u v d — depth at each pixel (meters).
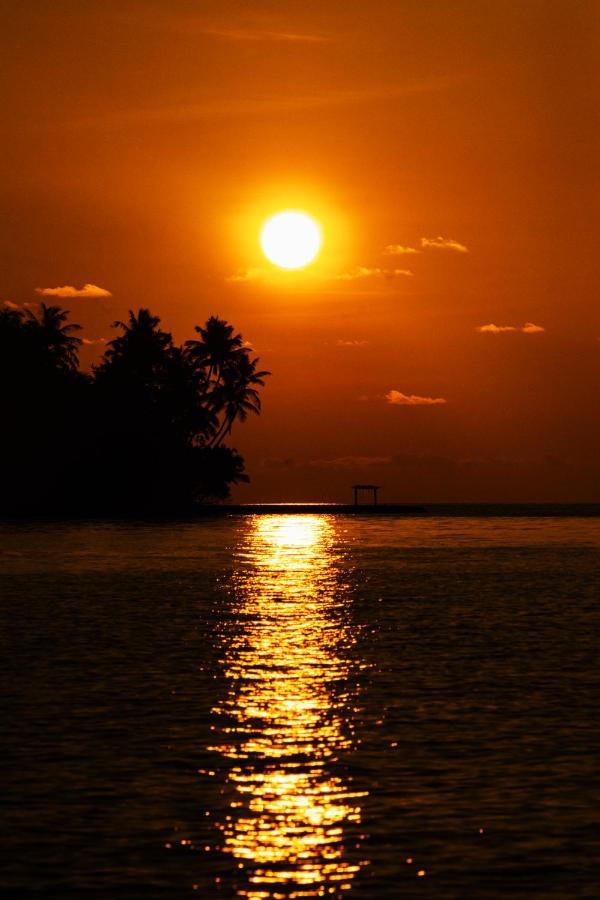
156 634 67.62
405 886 25.73
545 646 62.34
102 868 26.72
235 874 26.41
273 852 27.75
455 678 51.53
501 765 35.34
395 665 55.50
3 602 87.25
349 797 32.06
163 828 29.42
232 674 52.66
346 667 54.91
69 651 59.91
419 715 43.00
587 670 53.66
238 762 35.84
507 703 45.34
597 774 34.31
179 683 50.06
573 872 26.44
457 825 29.58
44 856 27.42
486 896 25.17
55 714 42.94
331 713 43.44
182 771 34.75
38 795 32.16
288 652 60.16
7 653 59.03
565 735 39.44
